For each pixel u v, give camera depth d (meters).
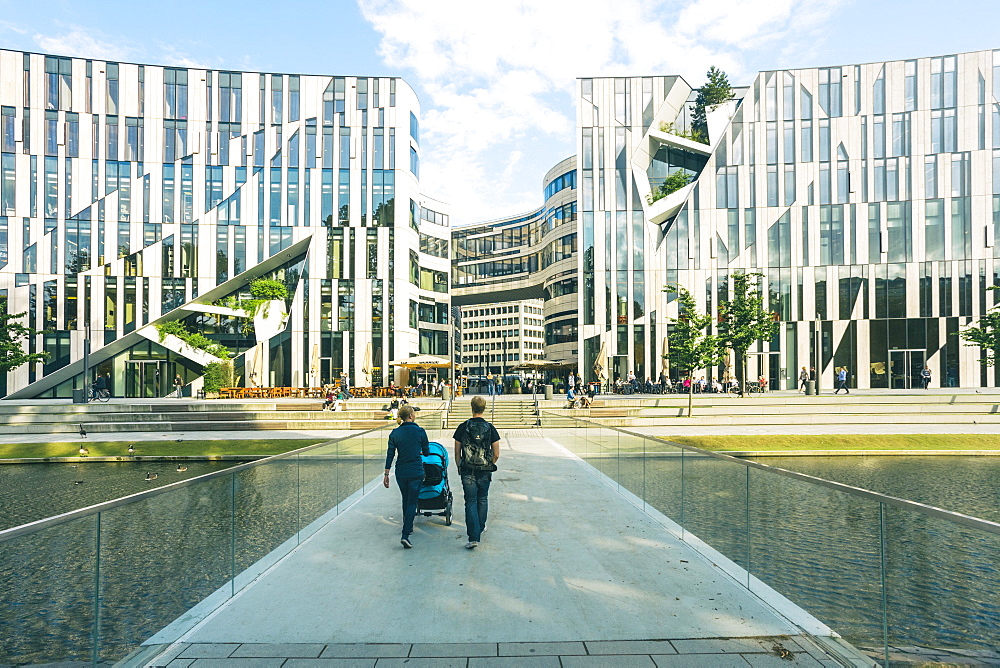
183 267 40.34
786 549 4.21
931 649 2.90
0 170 38.22
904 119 38.88
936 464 16.33
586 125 42.00
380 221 42.66
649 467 7.63
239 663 3.37
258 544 5.25
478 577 4.91
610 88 42.00
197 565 4.25
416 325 45.03
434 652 3.49
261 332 40.78
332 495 7.57
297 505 6.26
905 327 38.28
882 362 38.53
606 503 8.09
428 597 4.44
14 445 19.66
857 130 39.59
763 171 40.59
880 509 3.28
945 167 38.06
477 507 5.95
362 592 4.57
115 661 3.39
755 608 4.20
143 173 40.03
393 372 42.19
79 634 3.15
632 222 41.41
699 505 5.88
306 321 41.69
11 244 38.34
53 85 39.00
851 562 3.52
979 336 29.84
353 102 42.81
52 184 38.84
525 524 6.85
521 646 3.56
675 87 41.53
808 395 30.19
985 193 37.34
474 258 68.50
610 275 41.34
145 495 3.68
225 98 41.25
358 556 5.57
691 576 4.93
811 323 39.47
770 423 23.94
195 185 40.66
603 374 37.94
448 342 53.25
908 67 38.88
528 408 27.08
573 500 8.30
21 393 37.56
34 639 2.88
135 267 39.69
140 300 39.66
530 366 42.53
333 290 42.03
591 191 41.81
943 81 38.28
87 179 39.25
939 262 37.94
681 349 28.42
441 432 22.56
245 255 41.12
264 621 4.00
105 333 39.09
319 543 6.06
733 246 40.72
